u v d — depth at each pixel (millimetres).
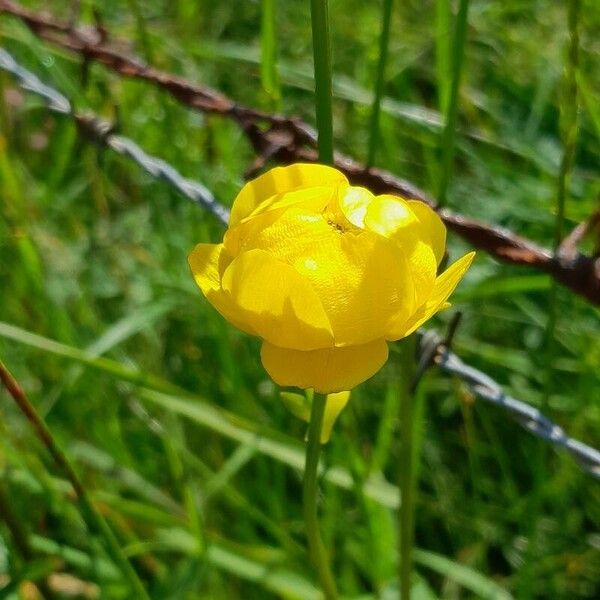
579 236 185
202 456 293
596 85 325
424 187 329
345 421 262
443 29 214
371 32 383
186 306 317
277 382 140
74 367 276
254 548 253
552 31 377
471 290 242
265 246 139
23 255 274
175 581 238
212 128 288
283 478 281
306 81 374
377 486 250
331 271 136
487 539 272
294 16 416
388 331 139
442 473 287
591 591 268
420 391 233
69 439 281
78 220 349
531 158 311
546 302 306
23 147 365
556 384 290
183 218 331
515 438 290
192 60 361
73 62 356
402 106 315
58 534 269
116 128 248
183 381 308
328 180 149
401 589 203
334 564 260
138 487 268
